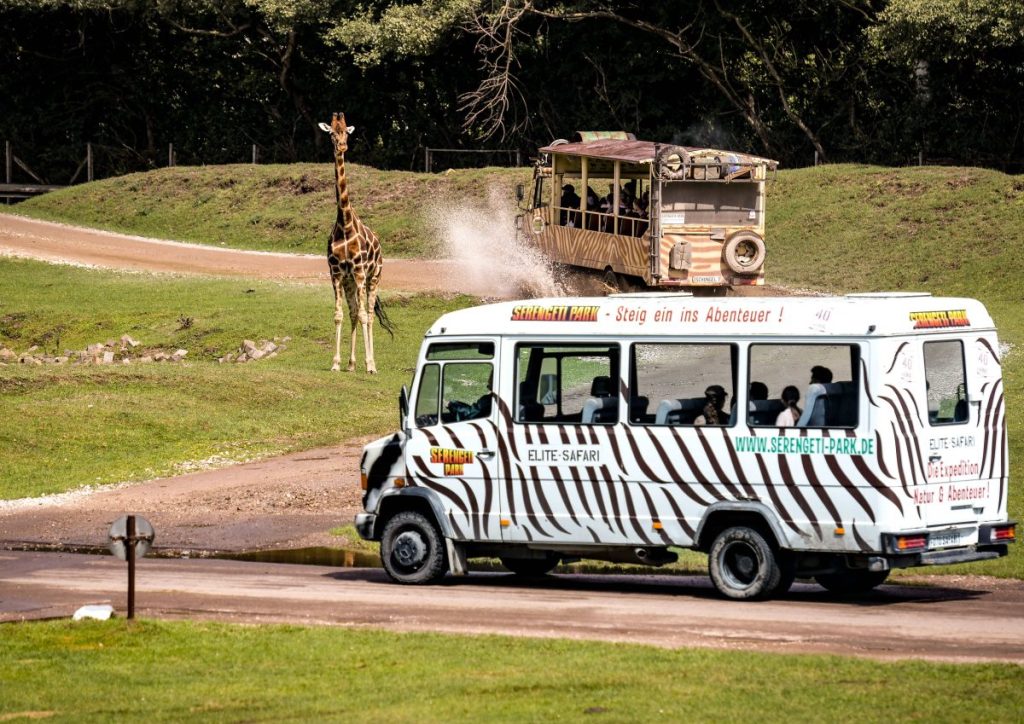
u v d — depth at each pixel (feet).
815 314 123.03
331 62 644.69
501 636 108.27
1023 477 183.93
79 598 131.03
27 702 90.43
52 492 207.41
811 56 558.15
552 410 134.51
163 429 244.83
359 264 299.17
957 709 84.12
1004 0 421.59
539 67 595.88
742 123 590.96
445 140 642.22
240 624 114.83
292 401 269.85
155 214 568.82
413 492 139.54
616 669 96.02
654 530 129.18
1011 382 248.11
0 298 416.05
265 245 522.88
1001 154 526.98
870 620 115.24
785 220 433.07
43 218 575.38
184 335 359.66
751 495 124.88
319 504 195.42
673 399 129.08
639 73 583.58
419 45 542.57
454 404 138.72
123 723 85.30
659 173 303.27
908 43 443.73
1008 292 357.20
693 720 82.69
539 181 355.97
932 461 121.60
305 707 87.92
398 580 140.46
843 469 120.78
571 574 150.00
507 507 135.44
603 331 131.85
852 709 84.38
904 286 375.45
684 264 306.14
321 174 569.23
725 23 551.18
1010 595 131.64
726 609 121.19
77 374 271.49
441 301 377.71
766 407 124.77
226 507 194.90
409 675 95.81
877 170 452.76
